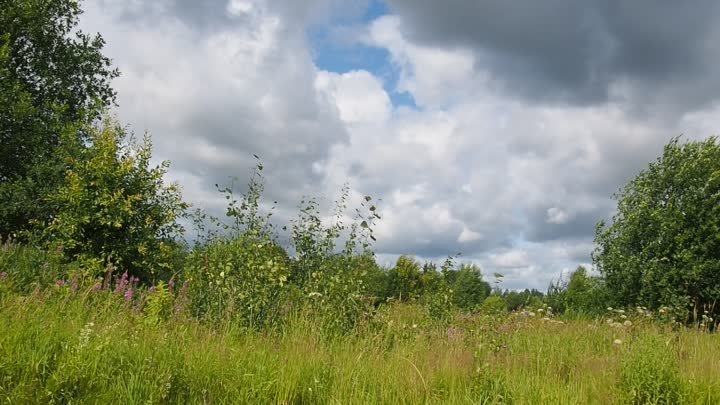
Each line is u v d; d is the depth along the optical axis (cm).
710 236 1798
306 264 957
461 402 568
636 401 604
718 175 1820
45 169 1485
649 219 1933
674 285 1822
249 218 927
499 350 834
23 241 1484
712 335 1193
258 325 800
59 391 452
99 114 1505
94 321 657
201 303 835
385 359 706
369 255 977
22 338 520
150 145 1272
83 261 1083
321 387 558
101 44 2242
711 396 621
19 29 1945
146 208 1253
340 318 841
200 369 537
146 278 1217
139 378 489
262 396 514
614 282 1988
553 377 679
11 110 1728
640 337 932
